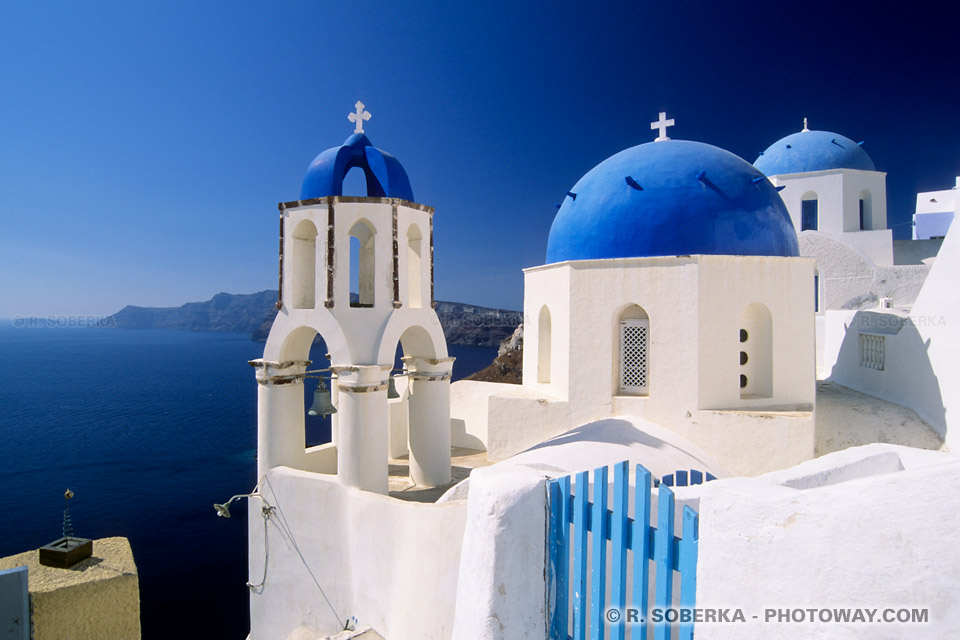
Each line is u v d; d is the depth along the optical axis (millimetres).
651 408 10672
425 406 11594
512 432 11953
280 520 10141
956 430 9266
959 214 9273
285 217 10539
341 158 10438
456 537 6742
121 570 7547
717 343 10398
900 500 2436
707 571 3053
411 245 11281
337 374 9758
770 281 10570
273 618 10180
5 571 6598
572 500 4156
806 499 2729
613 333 11078
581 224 11805
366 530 8836
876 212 22594
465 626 4336
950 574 2207
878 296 20375
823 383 14625
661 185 11141
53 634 6887
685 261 10375
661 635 3451
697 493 4352
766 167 23797
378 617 8461
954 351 9336
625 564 3770
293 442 10711
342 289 9992
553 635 4164
